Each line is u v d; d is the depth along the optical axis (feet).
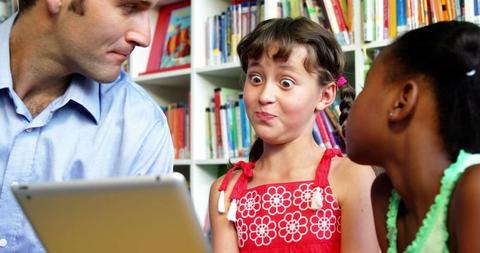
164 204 1.82
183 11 8.47
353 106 2.60
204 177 7.61
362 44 5.95
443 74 2.30
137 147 3.84
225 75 7.79
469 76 2.28
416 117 2.33
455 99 2.28
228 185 4.03
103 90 3.93
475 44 2.31
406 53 2.43
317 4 6.44
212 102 7.72
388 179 2.82
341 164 3.79
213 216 4.02
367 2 5.90
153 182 1.78
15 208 3.49
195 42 7.62
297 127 3.78
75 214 1.95
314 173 3.80
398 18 5.78
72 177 3.73
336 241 3.65
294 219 3.72
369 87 2.54
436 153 2.31
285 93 3.71
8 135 3.57
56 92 3.71
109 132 3.85
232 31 7.33
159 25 8.74
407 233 2.55
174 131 8.05
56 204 1.95
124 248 1.99
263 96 3.71
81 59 3.36
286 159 3.86
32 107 3.68
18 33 3.50
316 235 3.66
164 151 4.01
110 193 1.85
